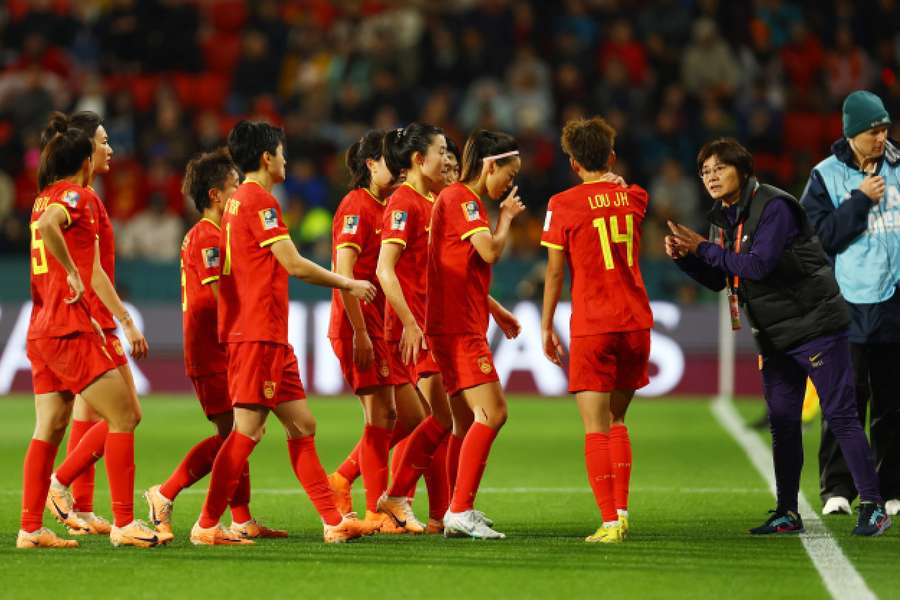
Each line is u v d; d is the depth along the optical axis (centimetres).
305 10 7794
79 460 2495
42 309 2334
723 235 2481
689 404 5328
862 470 2405
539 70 7088
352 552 2267
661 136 6731
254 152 2339
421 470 2506
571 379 2372
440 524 2538
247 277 2316
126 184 6581
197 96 7356
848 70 7325
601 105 6862
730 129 6844
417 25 7494
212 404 2478
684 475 3384
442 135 2473
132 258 6084
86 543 2395
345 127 6850
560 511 2823
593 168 2388
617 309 2341
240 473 2347
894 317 2602
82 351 2294
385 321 2552
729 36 7406
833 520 2605
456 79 7181
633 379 2406
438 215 2391
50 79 7256
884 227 2605
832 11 7569
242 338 2312
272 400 2319
